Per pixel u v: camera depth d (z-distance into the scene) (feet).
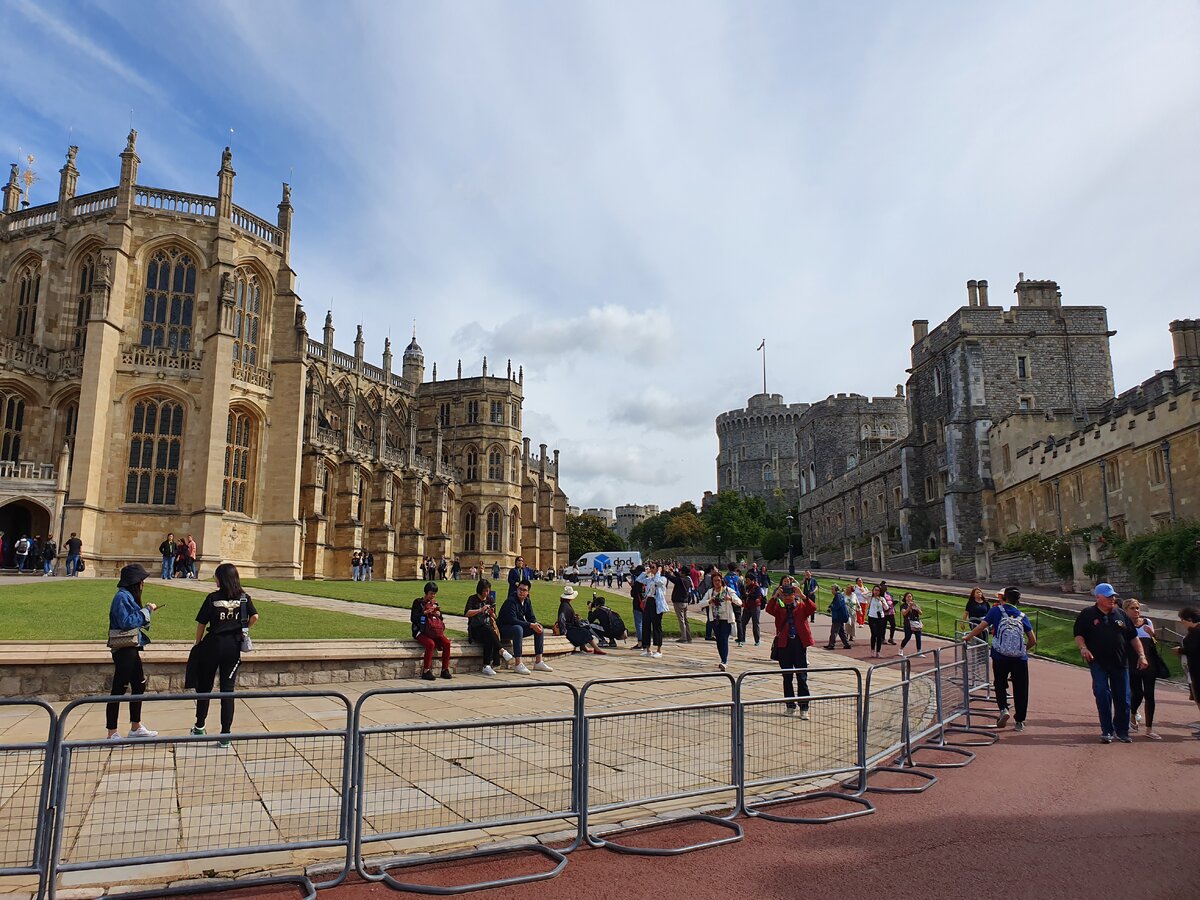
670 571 96.43
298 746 33.60
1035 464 179.42
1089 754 40.57
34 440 143.74
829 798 31.65
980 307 216.54
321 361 247.09
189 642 55.11
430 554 253.85
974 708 54.29
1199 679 43.96
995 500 204.54
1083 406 212.02
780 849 25.71
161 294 147.74
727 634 68.54
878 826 28.12
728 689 56.65
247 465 154.81
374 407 274.98
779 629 48.06
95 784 29.30
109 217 148.15
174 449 143.13
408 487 243.40
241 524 149.59
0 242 153.69
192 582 119.24
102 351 136.46
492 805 27.27
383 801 25.93
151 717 45.85
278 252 163.94
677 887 22.50
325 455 196.65
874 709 35.81
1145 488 135.64
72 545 120.88
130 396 140.77
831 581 194.29
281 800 27.58
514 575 68.28
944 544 214.07
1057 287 219.82
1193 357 167.94
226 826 25.11
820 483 354.95
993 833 27.27
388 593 123.54
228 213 152.15
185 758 27.68
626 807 26.94
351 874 23.53
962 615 117.91
